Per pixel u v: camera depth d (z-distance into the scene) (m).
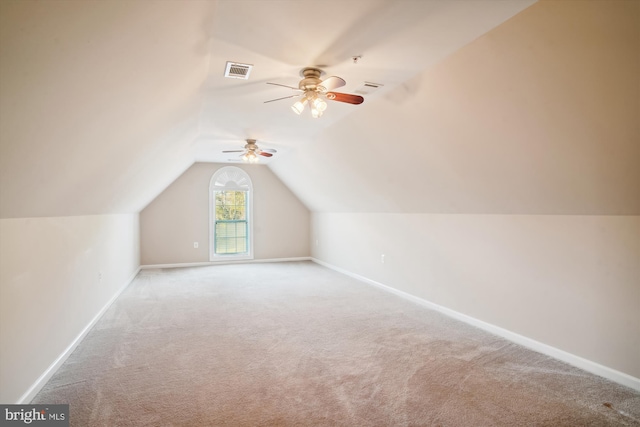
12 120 1.29
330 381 2.46
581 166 2.30
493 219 3.41
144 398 2.24
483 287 3.54
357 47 2.21
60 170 2.05
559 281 2.83
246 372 2.60
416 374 2.56
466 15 1.86
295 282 5.74
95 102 1.70
